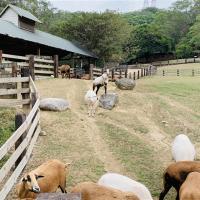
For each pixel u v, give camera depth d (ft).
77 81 79.97
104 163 36.58
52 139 42.01
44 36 110.42
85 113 55.01
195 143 46.96
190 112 62.85
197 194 22.76
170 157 40.09
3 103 46.73
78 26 146.41
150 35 247.91
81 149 39.86
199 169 27.55
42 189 25.27
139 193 23.76
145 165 36.99
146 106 62.95
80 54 119.75
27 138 34.24
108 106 58.29
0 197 24.98
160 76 127.13
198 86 89.97
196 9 282.97
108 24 145.79
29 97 50.14
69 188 30.32
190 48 245.65
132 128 50.75
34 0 220.84
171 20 271.90
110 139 44.32
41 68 84.79
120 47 155.02
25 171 32.83
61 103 54.19
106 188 22.43
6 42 88.79
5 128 42.52
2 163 33.86
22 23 101.81
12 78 47.03
